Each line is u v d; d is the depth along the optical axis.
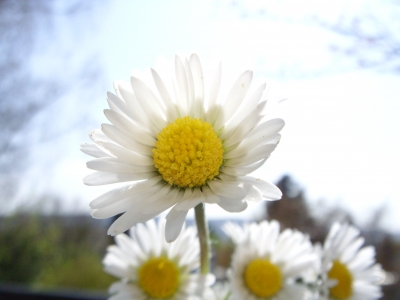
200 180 0.05
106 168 0.05
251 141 0.05
